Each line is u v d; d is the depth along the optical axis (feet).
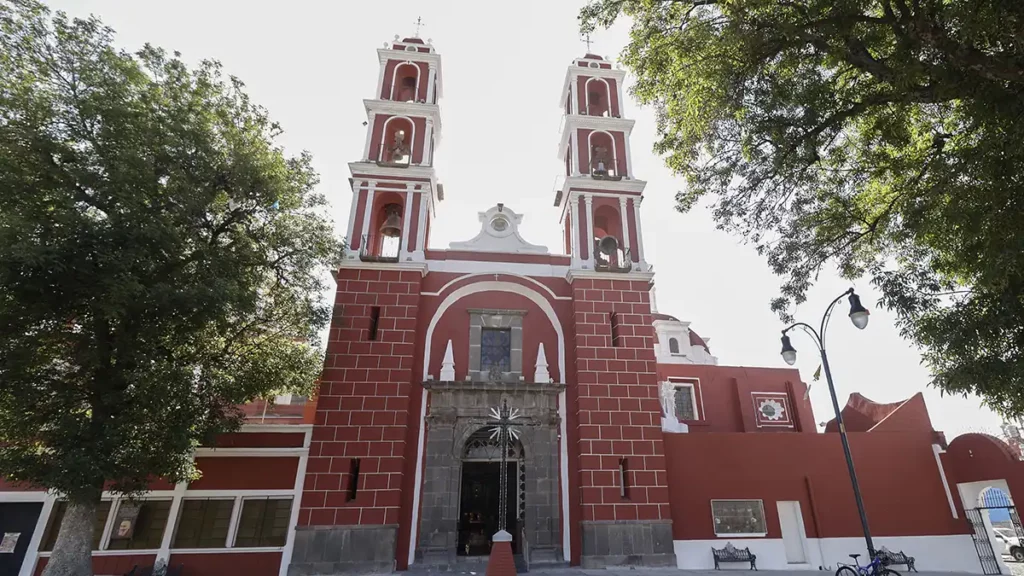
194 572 49.44
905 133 36.76
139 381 37.11
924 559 56.03
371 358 57.52
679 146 43.52
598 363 59.88
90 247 35.65
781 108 35.83
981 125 29.07
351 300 60.18
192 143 43.96
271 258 51.67
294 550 49.55
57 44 40.47
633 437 57.00
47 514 50.90
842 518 57.11
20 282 33.50
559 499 55.47
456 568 50.52
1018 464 54.65
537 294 65.10
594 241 69.41
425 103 72.33
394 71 76.28
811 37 32.63
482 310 63.72
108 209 39.19
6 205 36.14
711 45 36.73
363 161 68.03
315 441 53.52
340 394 55.57
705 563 53.83
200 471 52.06
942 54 28.35
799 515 57.41
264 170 48.37
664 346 101.09
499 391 58.29
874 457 60.18
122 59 42.65
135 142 40.27
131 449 38.91
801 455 59.52
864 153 41.39
